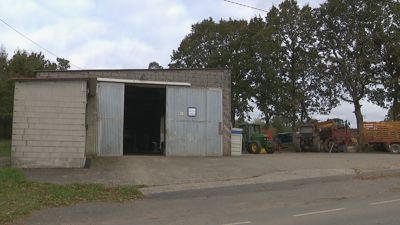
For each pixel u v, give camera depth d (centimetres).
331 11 3253
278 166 1407
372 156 1967
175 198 891
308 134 2791
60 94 1231
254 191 987
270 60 3675
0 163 1295
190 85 1759
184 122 1741
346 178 1173
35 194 843
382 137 2605
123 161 1431
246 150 2806
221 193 955
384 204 781
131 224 626
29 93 1207
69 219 665
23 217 666
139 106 2716
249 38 3547
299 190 984
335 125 2789
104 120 1614
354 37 3111
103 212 725
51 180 1018
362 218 646
